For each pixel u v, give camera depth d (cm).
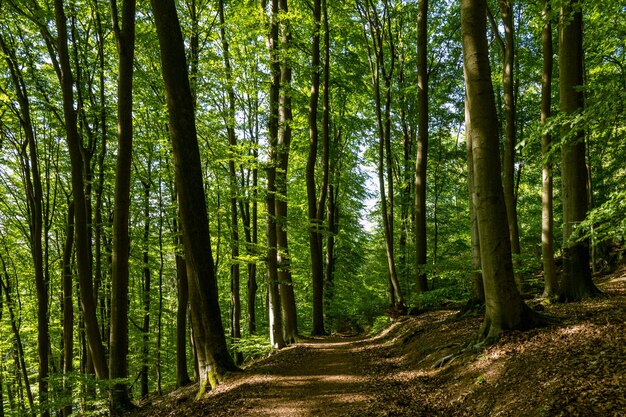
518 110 2078
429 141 2259
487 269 752
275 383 856
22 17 1305
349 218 2819
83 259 1069
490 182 739
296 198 2427
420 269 1491
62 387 1345
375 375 890
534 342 662
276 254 1480
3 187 1900
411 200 2245
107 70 1458
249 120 1747
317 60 1545
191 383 1590
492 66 2100
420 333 1138
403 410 617
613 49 1353
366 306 2294
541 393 489
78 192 1068
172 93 884
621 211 522
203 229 917
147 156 1669
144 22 1421
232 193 1438
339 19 1817
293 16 1332
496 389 577
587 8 898
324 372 955
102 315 1745
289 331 1563
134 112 1542
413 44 2305
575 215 963
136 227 1762
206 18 1529
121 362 1022
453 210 2561
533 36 1891
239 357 1811
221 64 1490
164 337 2388
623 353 511
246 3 1350
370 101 2447
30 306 1989
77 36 1380
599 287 1303
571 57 935
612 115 518
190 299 941
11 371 2148
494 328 746
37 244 1415
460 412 573
